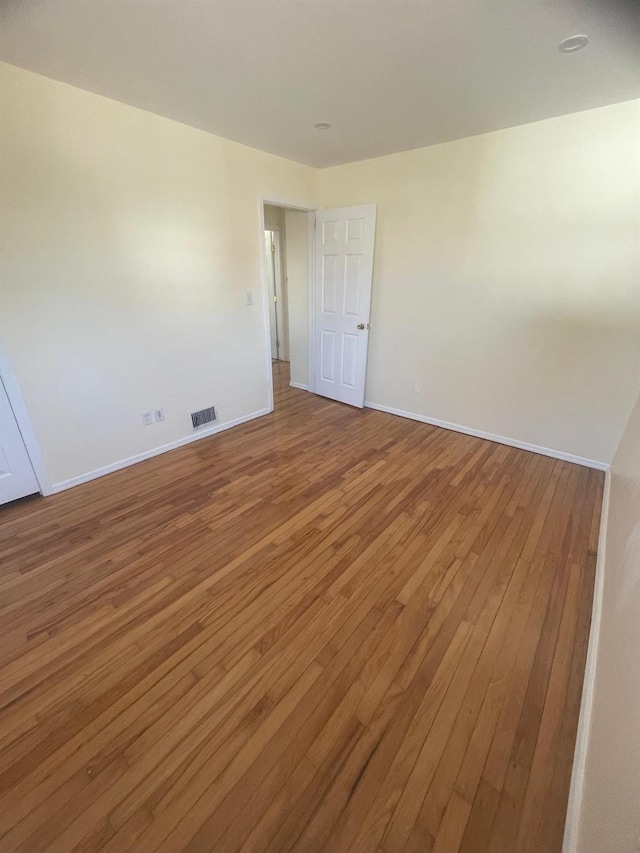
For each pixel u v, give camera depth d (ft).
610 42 5.44
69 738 3.90
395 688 4.40
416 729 4.00
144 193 8.26
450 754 3.80
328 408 13.65
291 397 14.85
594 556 6.49
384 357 12.72
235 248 10.46
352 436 11.28
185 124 8.55
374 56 5.85
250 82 6.64
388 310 12.09
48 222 7.07
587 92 6.94
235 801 3.45
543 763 3.74
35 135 6.60
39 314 7.33
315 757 3.77
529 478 8.96
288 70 6.24
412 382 12.27
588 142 7.84
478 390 10.94
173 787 3.54
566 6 4.72
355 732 3.98
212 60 5.97
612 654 3.80
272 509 7.72
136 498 8.09
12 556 6.40
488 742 3.90
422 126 8.56
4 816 3.34
